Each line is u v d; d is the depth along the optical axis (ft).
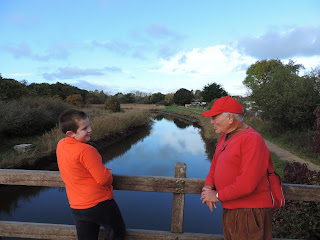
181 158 34.76
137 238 6.12
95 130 41.42
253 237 4.28
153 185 5.95
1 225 6.41
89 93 133.08
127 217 16.78
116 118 55.83
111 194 5.06
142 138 52.60
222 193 4.21
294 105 38.88
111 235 5.32
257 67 101.45
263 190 4.33
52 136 33.96
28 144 30.66
